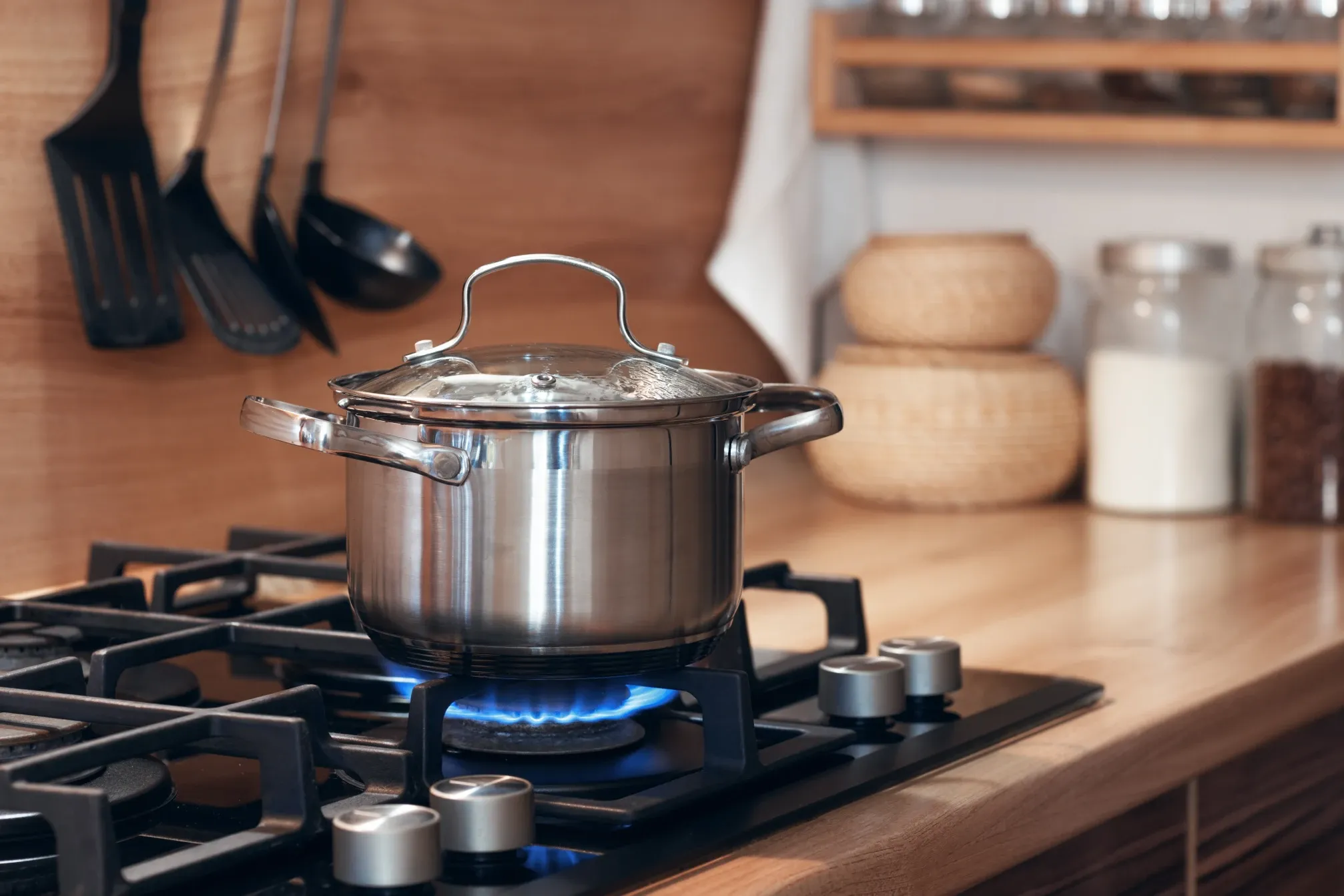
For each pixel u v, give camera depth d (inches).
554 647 27.7
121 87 45.1
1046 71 65.7
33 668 30.8
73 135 44.8
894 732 33.6
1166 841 37.1
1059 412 66.2
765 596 49.8
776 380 76.9
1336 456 62.3
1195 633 44.1
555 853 25.8
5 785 22.7
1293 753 42.9
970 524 63.4
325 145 53.6
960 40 66.4
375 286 51.5
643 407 27.3
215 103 48.1
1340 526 62.6
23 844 25.5
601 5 64.6
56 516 46.3
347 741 29.6
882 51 67.8
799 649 41.9
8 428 44.9
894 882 27.6
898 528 62.1
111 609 38.9
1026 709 35.4
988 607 47.5
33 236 45.0
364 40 54.6
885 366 66.4
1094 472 67.2
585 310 65.5
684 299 70.7
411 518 28.1
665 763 30.5
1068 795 32.7
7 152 44.1
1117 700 37.3
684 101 69.3
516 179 61.5
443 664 28.4
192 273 47.6
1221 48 62.2
